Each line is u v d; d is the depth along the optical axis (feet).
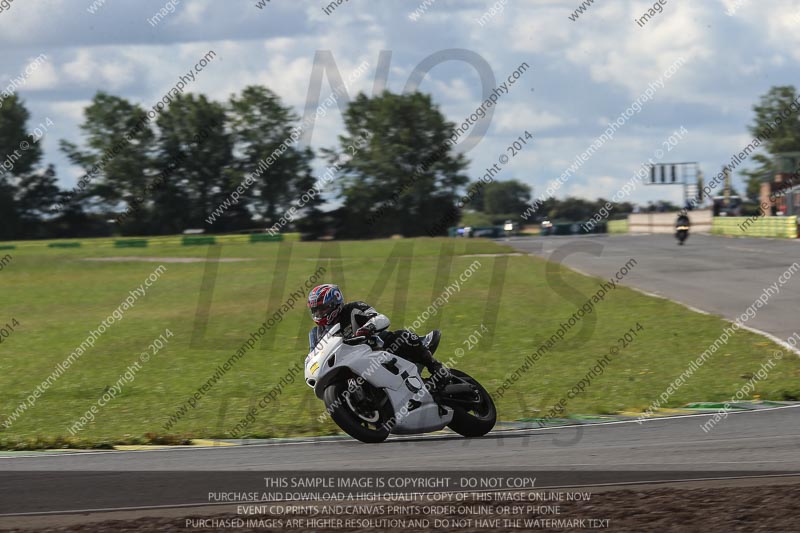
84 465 76.48
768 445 76.54
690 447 76.74
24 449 90.53
